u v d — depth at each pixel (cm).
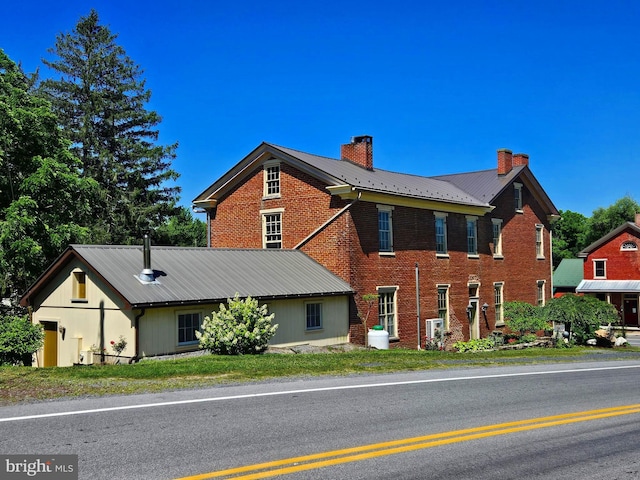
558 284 5934
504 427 936
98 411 955
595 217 7694
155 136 4812
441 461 751
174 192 4738
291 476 680
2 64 2822
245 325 1864
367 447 800
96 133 4519
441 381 1380
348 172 2830
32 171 2758
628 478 710
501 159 3769
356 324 2580
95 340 1964
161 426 874
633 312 5181
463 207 3256
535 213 4022
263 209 2869
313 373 1423
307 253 2706
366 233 2672
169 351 1912
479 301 3394
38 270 2677
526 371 1650
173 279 2042
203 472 684
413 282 2920
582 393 1301
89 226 3881
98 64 4578
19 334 1984
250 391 1160
